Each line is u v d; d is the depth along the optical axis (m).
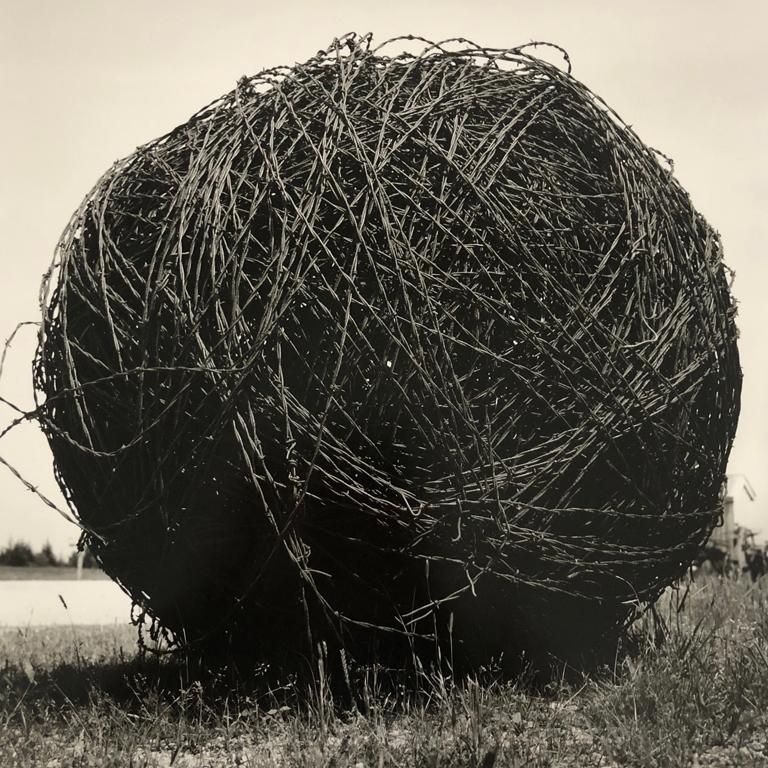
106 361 4.65
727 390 5.04
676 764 3.73
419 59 5.04
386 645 4.90
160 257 4.56
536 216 4.60
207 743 4.37
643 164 5.09
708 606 6.61
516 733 4.19
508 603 4.76
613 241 4.78
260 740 4.34
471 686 4.59
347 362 4.26
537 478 4.42
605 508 4.68
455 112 4.78
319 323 4.30
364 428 4.31
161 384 4.41
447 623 4.82
